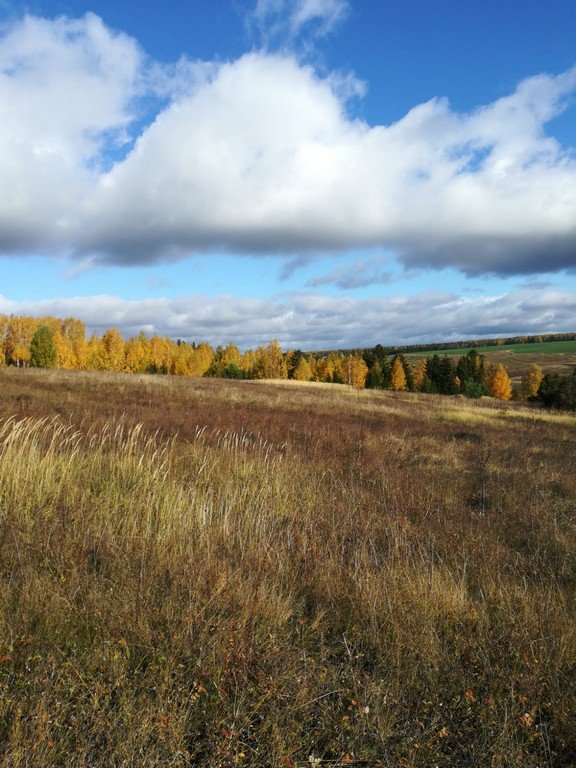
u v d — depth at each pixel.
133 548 3.41
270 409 18.59
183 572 3.06
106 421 10.48
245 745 1.85
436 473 8.70
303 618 2.80
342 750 1.89
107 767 1.68
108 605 2.59
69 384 20.16
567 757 1.94
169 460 6.12
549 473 9.09
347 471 8.12
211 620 2.52
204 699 2.07
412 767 1.80
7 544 3.27
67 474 5.05
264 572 3.27
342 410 20.61
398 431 15.03
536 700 2.20
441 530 4.96
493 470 9.25
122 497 4.66
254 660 2.33
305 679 2.19
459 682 2.32
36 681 1.94
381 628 2.66
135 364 74.25
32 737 1.70
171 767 1.72
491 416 23.06
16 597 2.59
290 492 5.86
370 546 4.21
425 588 3.13
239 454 7.75
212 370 81.06
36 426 6.14
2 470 4.71
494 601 3.21
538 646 2.63
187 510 4.32
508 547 4.78
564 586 3.78
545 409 33.28
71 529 3.65
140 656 2.30
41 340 55.91
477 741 1.95
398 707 2.10
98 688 1.95
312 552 3.74
